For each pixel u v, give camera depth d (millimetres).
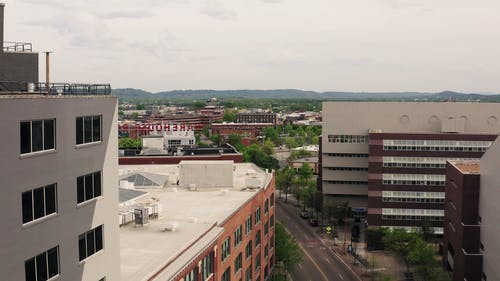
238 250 63281
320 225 131750
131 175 81188
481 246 78500
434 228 118938
